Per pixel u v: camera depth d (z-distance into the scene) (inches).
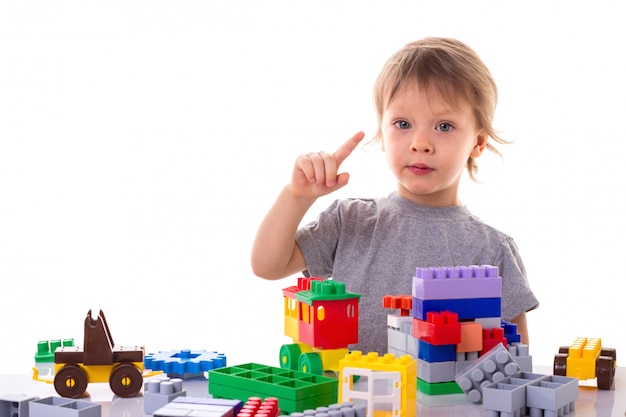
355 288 57.8
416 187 55.3
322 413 33.9
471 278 44.0
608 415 38.5
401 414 37.0
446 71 54.6
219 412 33.8
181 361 46.0
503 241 60.1
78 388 41.3
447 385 42.5
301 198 52.4
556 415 37.3
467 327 42.6
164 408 34.4
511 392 36.9
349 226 59.6
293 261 57.2
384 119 56.6
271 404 35.2
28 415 36.0
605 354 45.3
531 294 58.4
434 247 58.5
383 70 58.3
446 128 55.0
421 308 43.4
